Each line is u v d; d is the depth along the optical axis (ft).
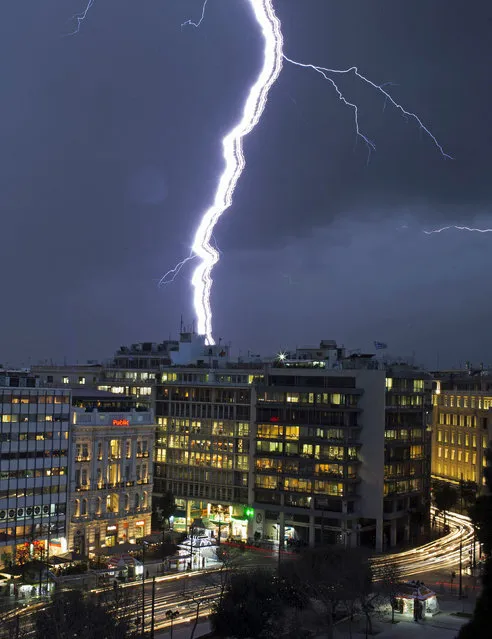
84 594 427.74
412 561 563.89
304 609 403.54
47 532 555.69
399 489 633.20
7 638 350.64
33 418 553.64
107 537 595.88
